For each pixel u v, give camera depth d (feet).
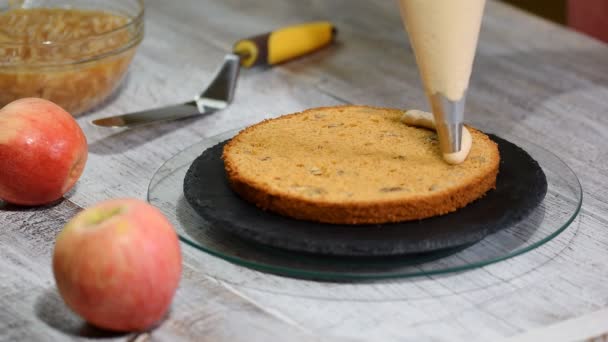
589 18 5.23
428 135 3.19
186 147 3.58
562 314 2.79
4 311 2.79
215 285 2.87
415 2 2.85
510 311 2.79
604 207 3.24
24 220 3.16
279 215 2.93
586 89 4.02
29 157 3.10
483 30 4.53
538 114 3.83
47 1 4.05
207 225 3.05
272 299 2.83
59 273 2.64
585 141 3.65
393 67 4.22
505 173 3.11
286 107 3.87
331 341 2.69
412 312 2.79
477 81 4.07
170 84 4.08
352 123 3.28
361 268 2.88
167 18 4.66
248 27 4.60
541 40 4.44
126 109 3.87
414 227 2.87
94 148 3.56
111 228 2.62
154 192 3.16
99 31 3.86
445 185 2.92
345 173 2.99
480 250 2.94
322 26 4.34
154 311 2.68
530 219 3.06
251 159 3.06
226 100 3.86
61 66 3.61
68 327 2.75
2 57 3.59
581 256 3.01
